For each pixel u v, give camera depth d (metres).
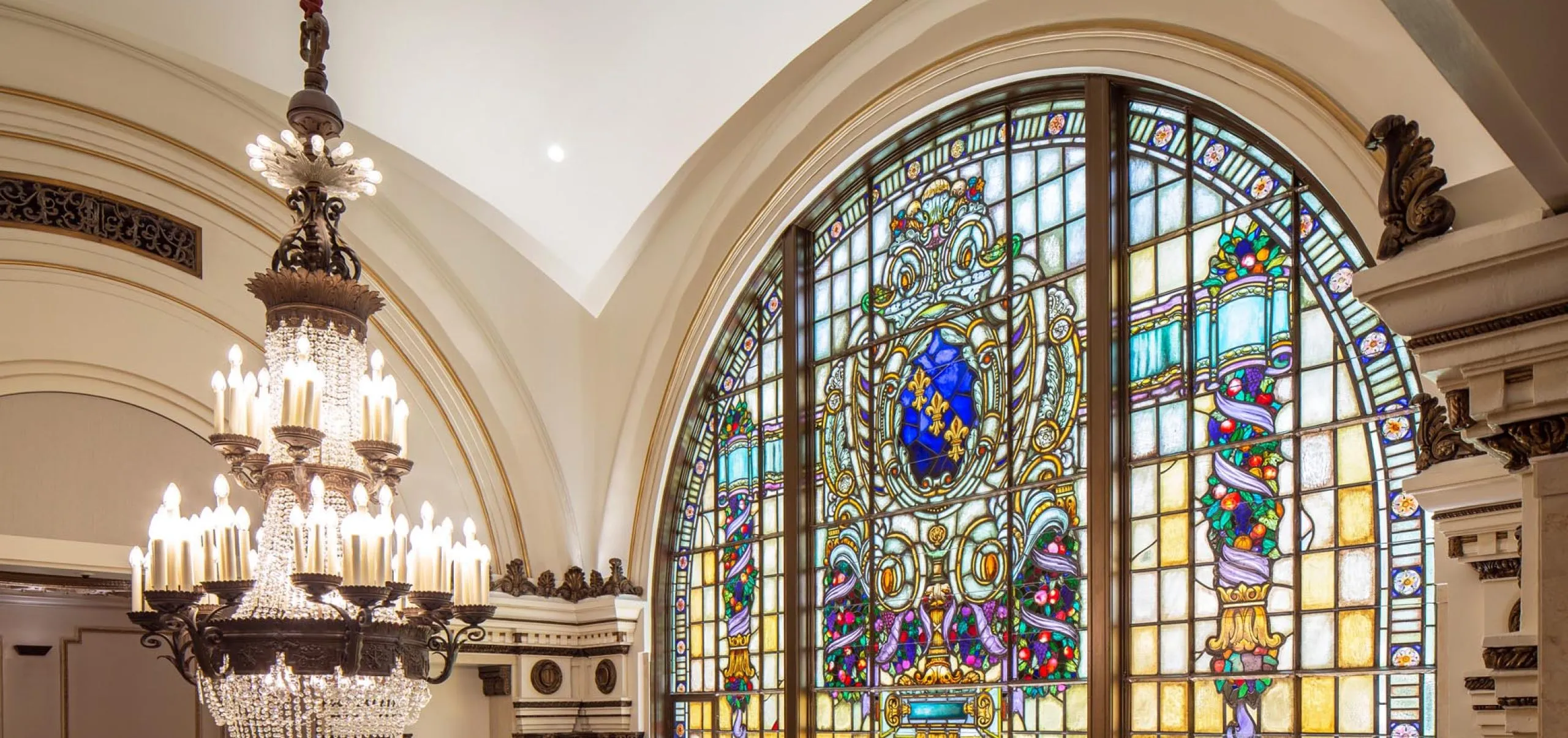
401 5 7.08
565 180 8.12
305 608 4.80
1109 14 5.93
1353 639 4.96
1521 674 2.29
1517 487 3.45
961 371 6.87
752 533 8.04
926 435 7.02
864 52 7.14
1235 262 5.64
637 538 8.59
